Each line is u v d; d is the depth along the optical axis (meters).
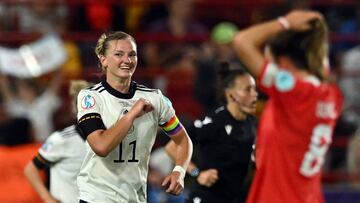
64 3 36.75
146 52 37.41
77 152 23.73
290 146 17.66
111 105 18.81
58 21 37.34
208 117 23.41
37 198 30.16
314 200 18.05
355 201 33.31
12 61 34.12
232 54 35.84
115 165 18.98
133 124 18.86
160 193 30.83
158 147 32.94
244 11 40.00
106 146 17.91
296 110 17.47
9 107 34.50
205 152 23.31
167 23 37.88
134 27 38.94
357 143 34.03
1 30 36.56
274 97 17.45
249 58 17.14
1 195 29.94
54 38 34.66
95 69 36.00
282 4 37.22
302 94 17.38
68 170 23.84
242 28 39.94
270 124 17.70
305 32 17.70
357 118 36.66
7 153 30.23
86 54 36.91
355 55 38.44
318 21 17.64
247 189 23.22
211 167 23.16
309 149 17.70
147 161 19.41
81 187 19.23
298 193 17.75
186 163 19.61
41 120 34.59
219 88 23.72
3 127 32.25
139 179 19.25
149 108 18.02
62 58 34.56
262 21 37.69
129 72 18.80
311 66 17.80
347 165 35.31
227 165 23.09
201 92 35.03
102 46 18.97
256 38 17.14
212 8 40.41
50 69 34.38
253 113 23.81
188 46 37.56
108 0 38.16
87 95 18.84
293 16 17.42
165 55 37.34
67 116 34.84
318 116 17.55
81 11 38.09
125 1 38.59
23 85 34.56
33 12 36.84
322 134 17.70
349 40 37.09
